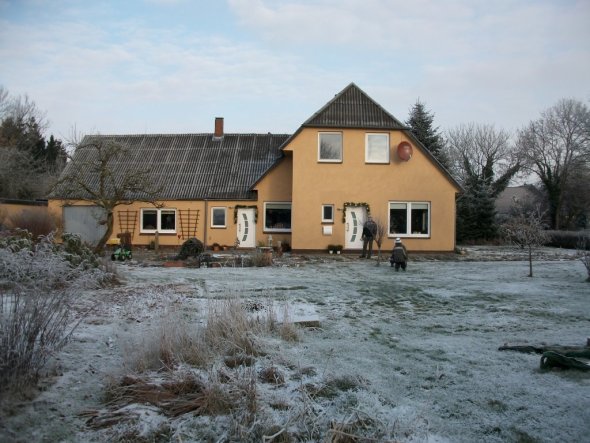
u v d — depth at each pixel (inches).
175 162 1103.6
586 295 439.5
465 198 1610.5
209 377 182.4
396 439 153.4
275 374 198.1
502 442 153.4
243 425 156.5
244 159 1101.1
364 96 956.6
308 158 927.0
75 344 230.4
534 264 757.9
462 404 180.2
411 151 932.6
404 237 933.2
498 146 2327.8
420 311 362.6
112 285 430.3
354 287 479.2
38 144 2063.2
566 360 217.3
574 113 1886.1
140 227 1019.9
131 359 208.1
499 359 234.4
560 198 1899.6
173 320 241.1
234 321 253.1
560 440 153.9
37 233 833.5
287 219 1002.7
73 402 172.4
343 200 928.3
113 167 1080.8
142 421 159.8
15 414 159.9
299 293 431.8
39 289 185.3
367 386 195.6
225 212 1009.5
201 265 690.2
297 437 155.0
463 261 819.4
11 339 170.6
